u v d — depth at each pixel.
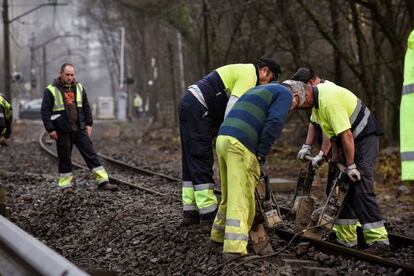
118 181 18.69
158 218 12.52
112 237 12.13
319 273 8.79
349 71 37.53
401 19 31.81
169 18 48.59
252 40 43.19
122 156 30.81
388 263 9.16
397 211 16.84
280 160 28.95
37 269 5.81
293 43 36.72
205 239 10.41
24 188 19.09
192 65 65.50
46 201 16.03
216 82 11.05
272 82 10.80
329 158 10.95
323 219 10.24
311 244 10.32
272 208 9.92
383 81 35.81
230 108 10.51
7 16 48.19
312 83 10.77
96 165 17.28
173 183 19.61
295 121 43.78
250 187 9.37
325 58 39.06
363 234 10.44
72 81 16.84
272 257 9.57
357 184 10.20
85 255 11.59
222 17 45.59
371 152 10.30
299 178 11.32
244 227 9.31
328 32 30.53
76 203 15.15
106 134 53.59
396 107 32.25
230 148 9.30
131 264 10.41
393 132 36.00
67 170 16.95
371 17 30.03
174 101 56.84
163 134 48.22
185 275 9.49
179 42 76.06
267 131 9.26
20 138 45.25
